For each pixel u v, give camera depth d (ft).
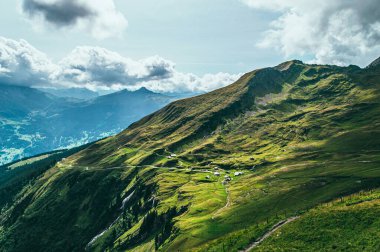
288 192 648.79
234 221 570.05
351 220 319.88
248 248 347.36
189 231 579.07
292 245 313.32
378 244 270.67
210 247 391.04
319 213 359.87
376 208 325.42
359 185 559.38
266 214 557.33
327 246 293.43
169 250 547.49
